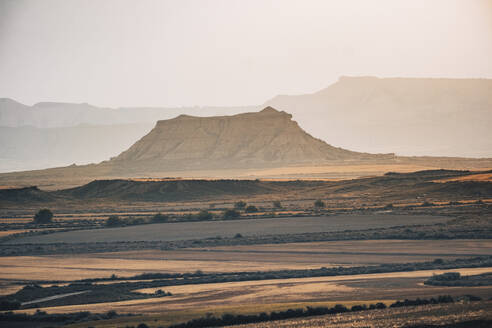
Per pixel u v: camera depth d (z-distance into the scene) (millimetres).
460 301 108875
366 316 101562
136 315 117625
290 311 108562
